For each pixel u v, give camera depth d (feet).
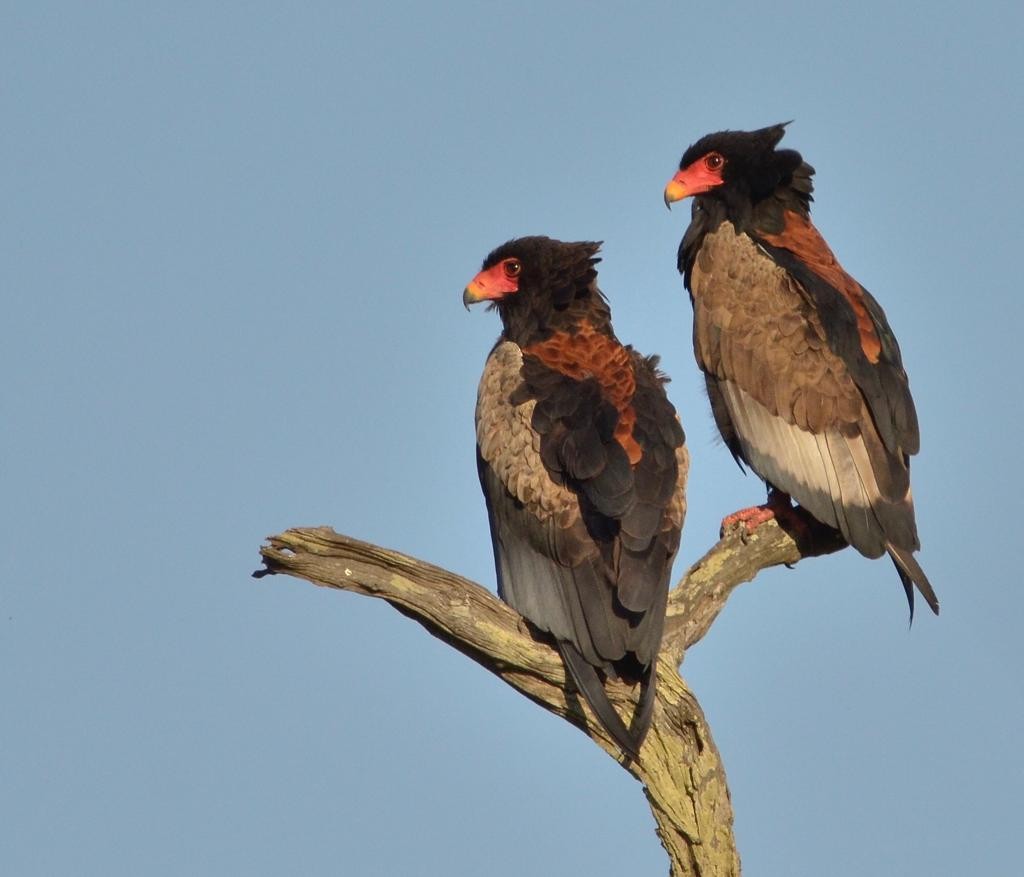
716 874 38.83
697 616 42.88
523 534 41.01
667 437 41.32
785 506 48.65
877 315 51.24
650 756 38.68
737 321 50.24
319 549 38.17
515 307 46.70
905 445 48.37
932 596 46.09
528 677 39.93
